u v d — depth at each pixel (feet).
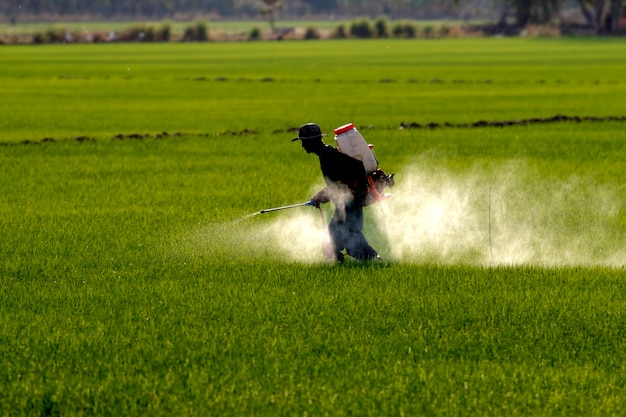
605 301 119.75
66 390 91.56
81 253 149.07
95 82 654.94
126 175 242.37
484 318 113.60
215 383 92.73
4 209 191.52
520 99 497.05
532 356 101.14
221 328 109.50
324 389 91.35
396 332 108.27
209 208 189.78
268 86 613.11
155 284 129.59
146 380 93.45
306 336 106.93
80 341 104.99
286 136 331.98
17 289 128.06
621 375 95.71
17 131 358.84
